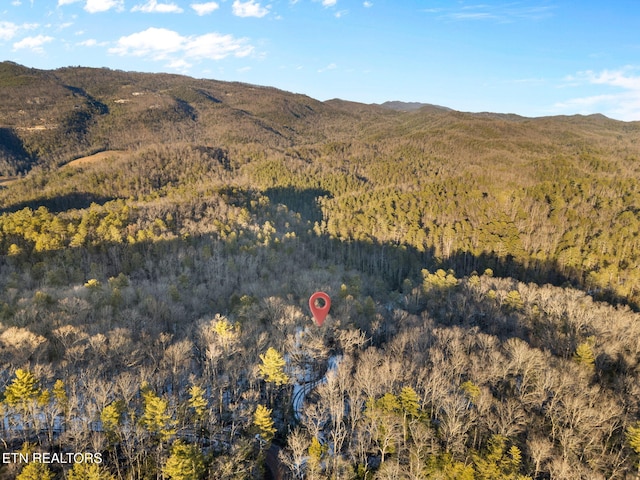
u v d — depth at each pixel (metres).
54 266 106.81
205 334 72.94
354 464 55.16
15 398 49.53
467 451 54.12
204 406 55.91
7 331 66.31
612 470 52.88
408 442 56.47
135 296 91.81
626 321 87.81
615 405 59.41
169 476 49.50
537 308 96.88
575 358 72.75
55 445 52.84
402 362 67.00
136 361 64.25
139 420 51.44
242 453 52.47
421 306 107.38
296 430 57.03
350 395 60.75
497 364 65.94
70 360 62.53
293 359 73.62
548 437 57.47
